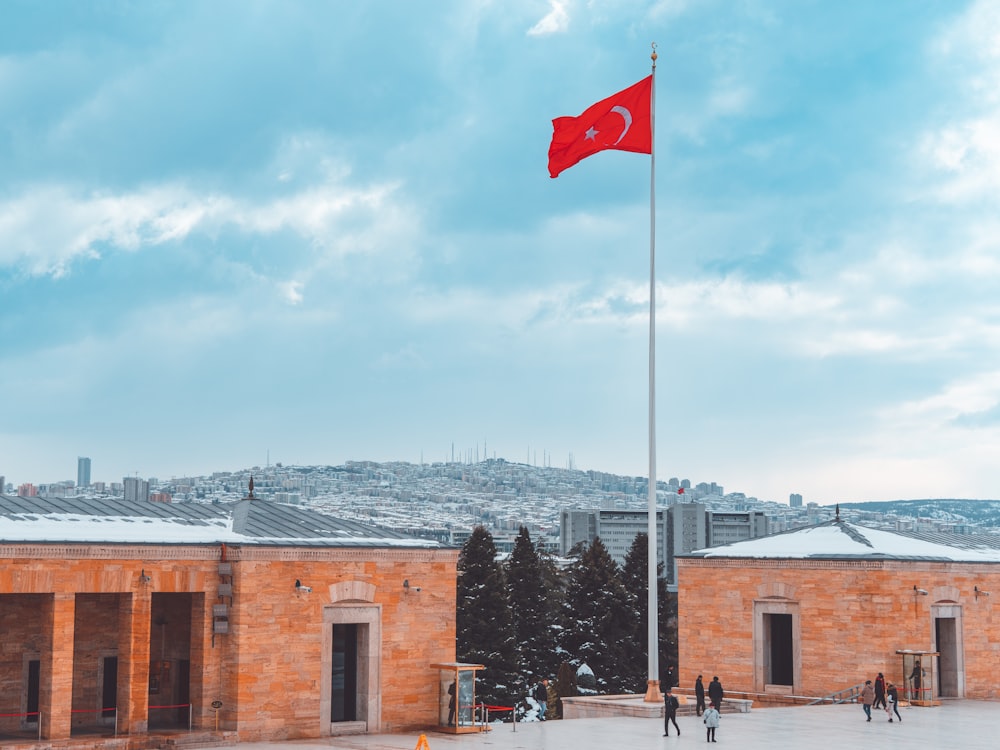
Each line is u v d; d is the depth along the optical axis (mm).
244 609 44094
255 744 43469
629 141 53125
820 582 60344
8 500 45719
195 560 43844
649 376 52375
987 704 59062
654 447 52438
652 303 52656
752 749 42562
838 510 67688
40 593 41219
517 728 48906
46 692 40188
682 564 65062
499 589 95125
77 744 39812
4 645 43562
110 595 46250
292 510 51500
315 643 45781
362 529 50312
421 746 37750
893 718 52438
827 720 51906
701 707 54406
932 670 58688
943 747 43406
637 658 99562
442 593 49594
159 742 42000
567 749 42312
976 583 62875
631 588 101875
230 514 50438
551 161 54031
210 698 43812
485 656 92562
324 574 46219
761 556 62188
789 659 62000
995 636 63531
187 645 47469
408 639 48438
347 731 46375
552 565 121562
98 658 45781
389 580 48094
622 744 43906
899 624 58844
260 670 44312
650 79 53219
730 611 63094
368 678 47188
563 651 101375
